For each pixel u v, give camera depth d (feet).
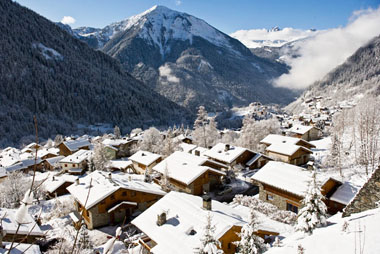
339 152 134.21
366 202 44.16
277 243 46.19
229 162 148.36
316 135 237.66
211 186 128.36
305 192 54.70
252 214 47.98
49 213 124.98
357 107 271.28
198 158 135.85
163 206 74.43
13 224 72.64
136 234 90.02
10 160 248.52
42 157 279.28
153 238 63.00
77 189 109.70
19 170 226.58
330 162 138.10
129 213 105.70
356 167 126.82
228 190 125.08
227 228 59.72
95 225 98.84
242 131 235.81
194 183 119.85
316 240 33.01
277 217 84.64
